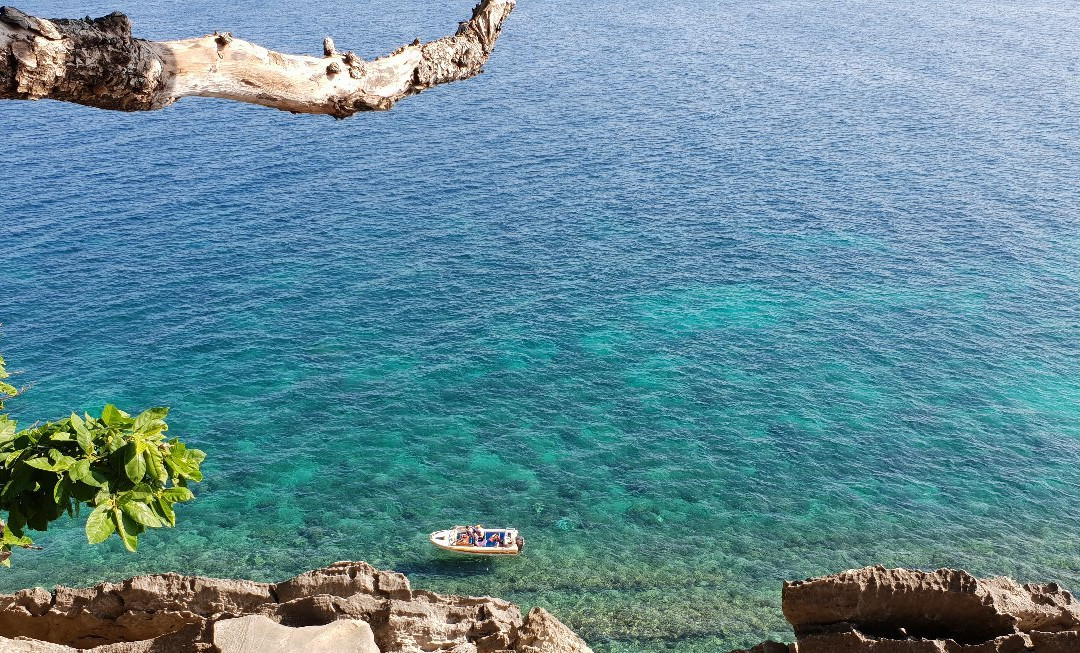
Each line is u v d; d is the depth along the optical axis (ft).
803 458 219.82
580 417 233.55
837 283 299.99
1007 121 443.32
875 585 46.14
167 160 395.14
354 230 333.62
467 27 29.37
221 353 256.93
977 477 214.28
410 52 28.37
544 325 274.57
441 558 187.52
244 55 25.02
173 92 24.20
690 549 191.21
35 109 457.68
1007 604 45.34
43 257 303.48
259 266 305.53
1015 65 529.86
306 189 368.89
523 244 324.60
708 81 509.76
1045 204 354.74
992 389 246.68
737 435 227.40
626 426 230.48
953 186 372.58
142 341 261.03
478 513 201.36
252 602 51.88
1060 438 227.40
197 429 226.17
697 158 403.34
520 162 399.44
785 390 245.24
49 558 183.01
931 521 200.34
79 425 34.14
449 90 497.87
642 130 436.76
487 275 303.27
